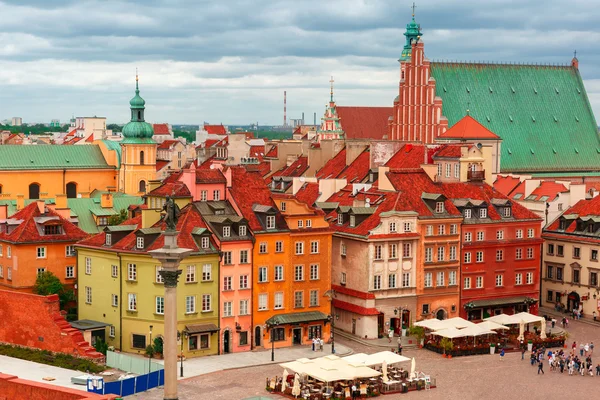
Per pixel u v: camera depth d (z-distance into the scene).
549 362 131.38
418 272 151.25
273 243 140.50
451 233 154.00
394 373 123.50
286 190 187.12
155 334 132.12
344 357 125.19
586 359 129.75
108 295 137.12
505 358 137.50
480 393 118.44
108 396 93.44
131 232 138.75
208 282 134.50
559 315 168.88
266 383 119.38
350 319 150.88
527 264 162.00
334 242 154.75
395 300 149.62
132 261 133.50
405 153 180.88
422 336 143.12
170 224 89.50
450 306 154.75
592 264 167.38
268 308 140.75
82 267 141.50
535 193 189.25
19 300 132.50
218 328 134.88
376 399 115.31
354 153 191.75
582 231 170.88
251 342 139.12
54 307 130.62
